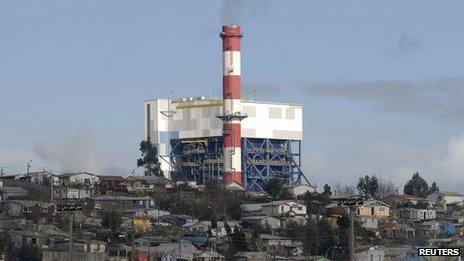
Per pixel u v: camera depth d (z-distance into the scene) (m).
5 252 105.94
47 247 107.06
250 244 115.12
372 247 109.12
